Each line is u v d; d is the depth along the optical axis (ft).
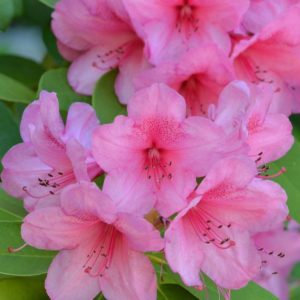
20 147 1.54
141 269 1.41
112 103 1.68
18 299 1.51
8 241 1.52
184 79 1.60
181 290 1.56
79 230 1.43
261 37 1.61
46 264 1.52
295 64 1.66
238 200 1.43
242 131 1.36
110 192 1.39
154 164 1.43
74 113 1.48
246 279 1.44
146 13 1.58
